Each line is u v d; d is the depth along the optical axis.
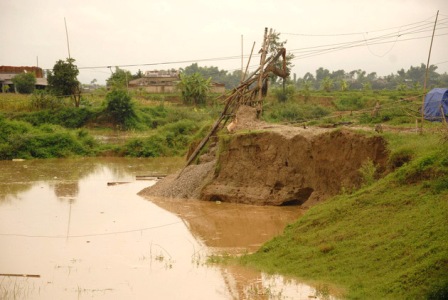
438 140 20.56
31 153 56.16
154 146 57.81
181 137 59.41
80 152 57.53
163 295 15.30
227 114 36.88
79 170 46.41
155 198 32.09
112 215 27.00
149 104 86.19
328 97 78.31
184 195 31.69
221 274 16.98
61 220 25.89
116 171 45.69
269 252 18.31
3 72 108.12
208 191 30.31
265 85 37.50
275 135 28.78
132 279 16.83
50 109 72.25
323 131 27.92
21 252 20.25
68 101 77.62
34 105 72.69
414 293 12.71
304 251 17.22
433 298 12.29
